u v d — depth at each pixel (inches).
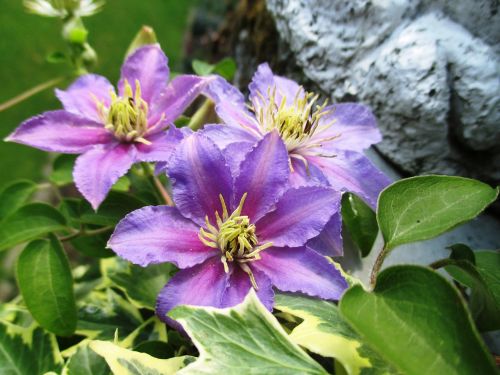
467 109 10.7
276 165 8.3
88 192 8.7
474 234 11.4
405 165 11.8
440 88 10.6
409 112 10.9
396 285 6.6
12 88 31.6
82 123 9.7
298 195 8.3
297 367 6.8
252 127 9.5
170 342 9.7
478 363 5.8
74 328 9.4
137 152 9.2
